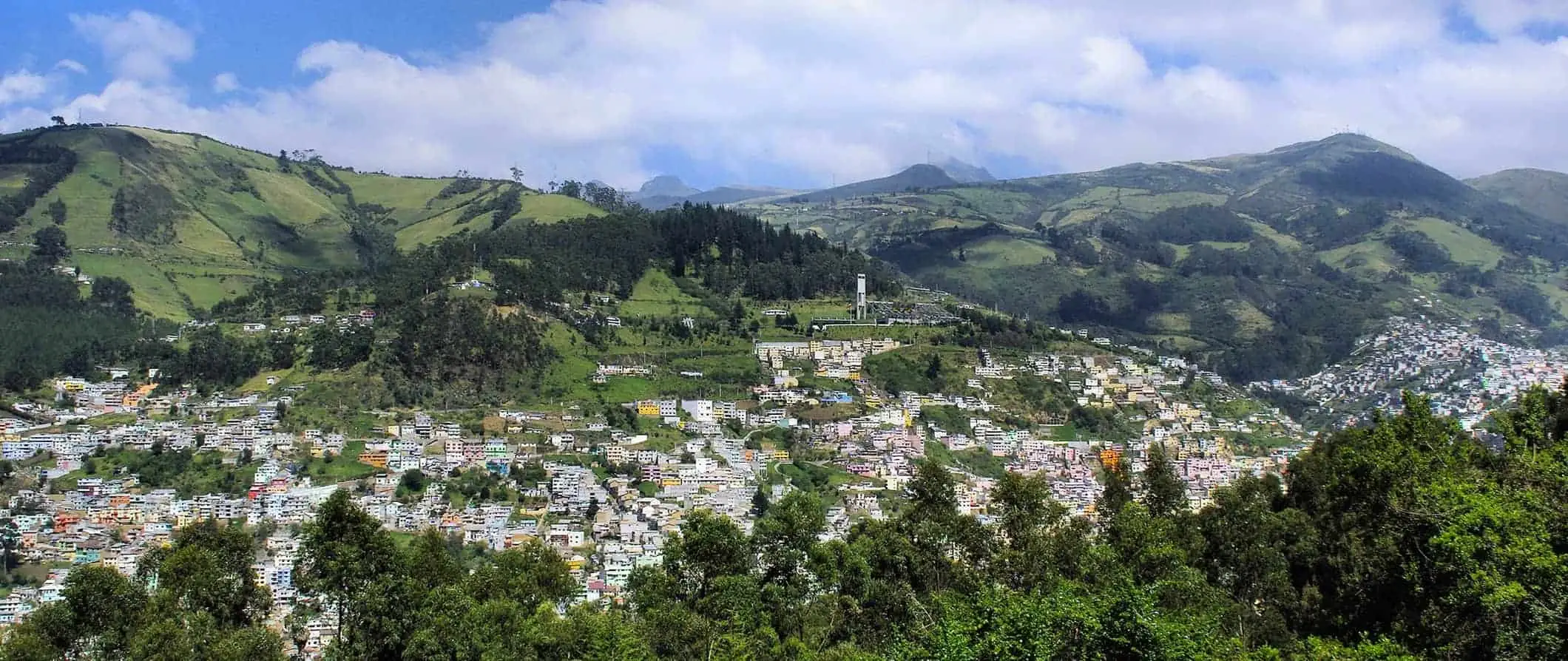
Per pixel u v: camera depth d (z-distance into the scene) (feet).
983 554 266.16
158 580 263.90
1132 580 196.24
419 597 249.55
